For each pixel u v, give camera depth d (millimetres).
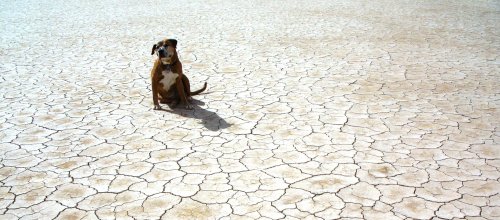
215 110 4258
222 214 2629
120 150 3453
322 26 8492
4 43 7168
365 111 4188
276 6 11242
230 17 9617
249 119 4023
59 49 6789
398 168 3137
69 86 5020
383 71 5516
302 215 2609
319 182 2965
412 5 11320
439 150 3402
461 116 4055
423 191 2848
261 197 2801
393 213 2621
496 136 3635
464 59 6066
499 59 6059
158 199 2793
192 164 3225
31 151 3445
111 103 4469
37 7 11227
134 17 9711
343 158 3289
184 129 3826
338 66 5746
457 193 2822
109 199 2801
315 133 3715
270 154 3361
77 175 3090
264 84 5020
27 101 4539
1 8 11008
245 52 6520
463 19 9188
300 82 5086
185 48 6809
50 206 2729
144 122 3984
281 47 6809
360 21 9000
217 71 5562
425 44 6969
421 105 4340
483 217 2578
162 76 4164
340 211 2645
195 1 12398
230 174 3078
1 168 3189
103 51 6668
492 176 3023
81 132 3787
